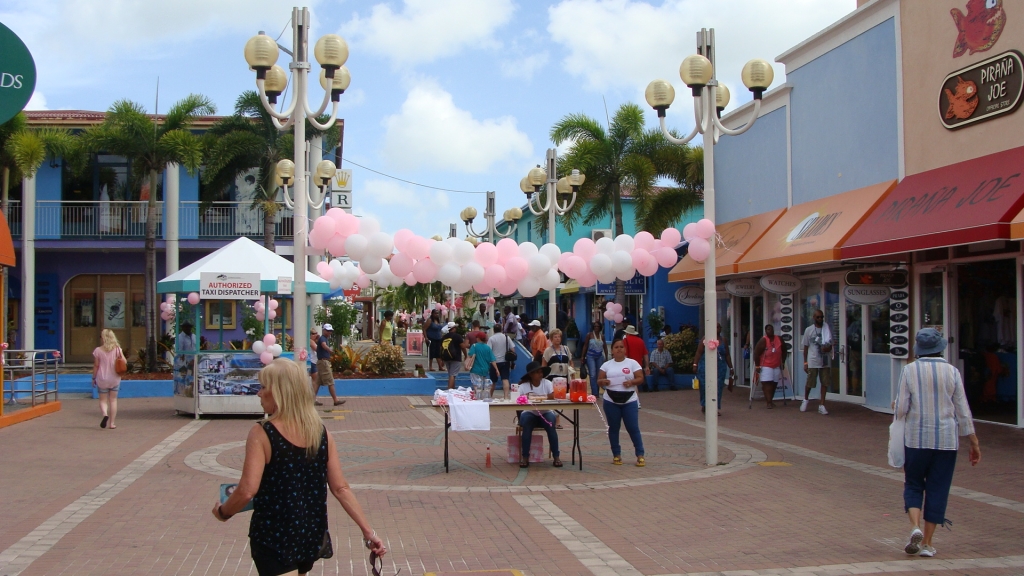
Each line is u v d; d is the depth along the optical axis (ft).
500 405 33.91
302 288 38.40
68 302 96.84
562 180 62.23
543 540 23.53
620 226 84.53
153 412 56.39
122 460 36.42
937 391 21.56
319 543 13.26
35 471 33.55
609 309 61.11
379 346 75.66
